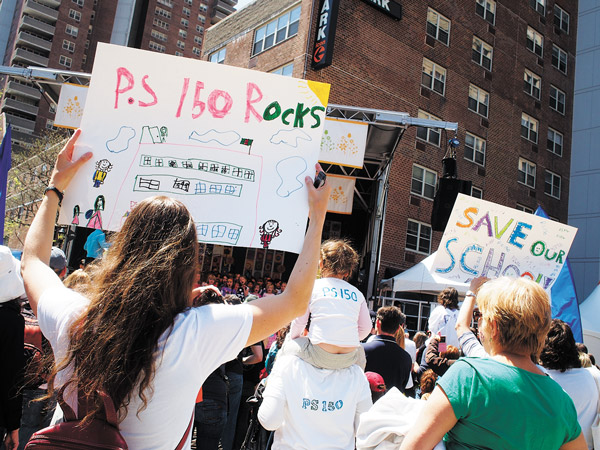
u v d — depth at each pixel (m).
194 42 85.12
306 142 2.42
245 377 5.34
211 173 2.36
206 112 2.41
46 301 1.36
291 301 1.47
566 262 6.41
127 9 71.12
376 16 19.72
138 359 1.18
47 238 1.62
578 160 28.06
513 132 25.14
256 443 3.72
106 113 2.31
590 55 28.83
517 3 26.30
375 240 12.92
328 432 2.60
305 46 18.02
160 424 1.21
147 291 1.22
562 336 3.06
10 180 28.38
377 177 13.64
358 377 2.74
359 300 2.91
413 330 18.52
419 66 21.09
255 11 21.47
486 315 1.86
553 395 1.71
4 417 2.57
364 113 10.45
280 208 2.35
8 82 64.50
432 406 1.68
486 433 1.63
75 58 71.75
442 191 10.17
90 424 1.17
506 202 24.33
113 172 2.25
